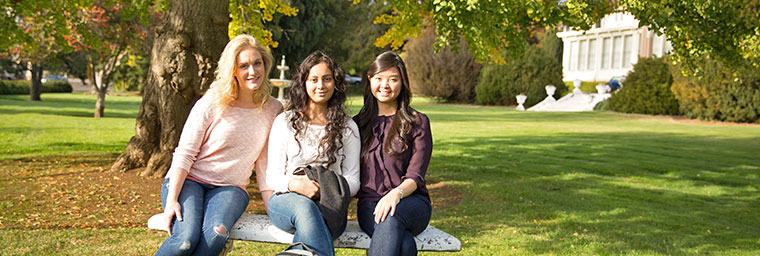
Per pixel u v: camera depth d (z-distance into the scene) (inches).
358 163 112.9
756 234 196.9
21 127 504.7
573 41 1562.5
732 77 733.9
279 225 106.1
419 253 161.8
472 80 1325.0
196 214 103.1
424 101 1494.8
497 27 195.6
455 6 189.8
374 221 108.1
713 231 199.5
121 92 1664.6
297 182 106.3
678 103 878.4
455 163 353.1
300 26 1389.0
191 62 231.1
